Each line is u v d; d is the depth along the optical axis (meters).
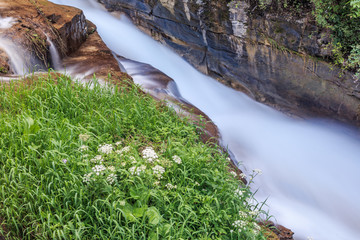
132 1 10.90
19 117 4.36
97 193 3.56
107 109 5.18
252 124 8.75
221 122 8.41
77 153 3.99
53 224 3.35
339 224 6.21
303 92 8.89
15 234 3.38
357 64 7.86
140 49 10.42
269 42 8.68
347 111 8.48
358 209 6.64
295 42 8.38
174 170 4.21
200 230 3.62
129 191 3.74
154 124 5.23
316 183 7.10
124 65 8.50
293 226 5.70
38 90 5.18
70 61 7.59
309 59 8.37
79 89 5.55
